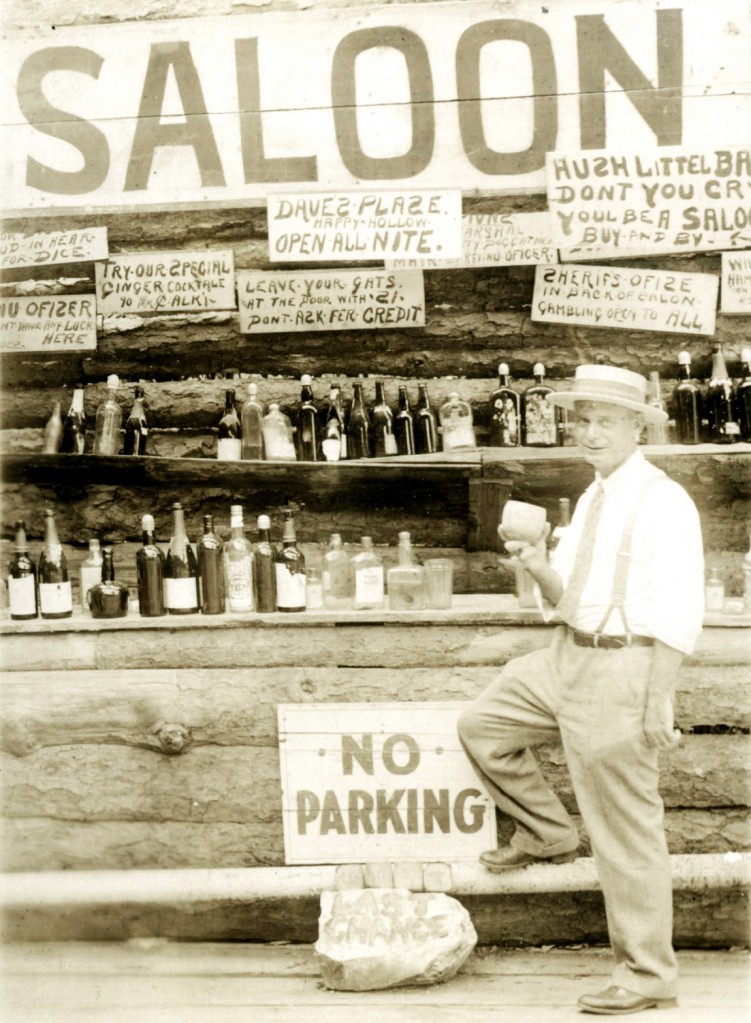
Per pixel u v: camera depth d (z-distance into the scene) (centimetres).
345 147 344
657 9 333
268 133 344
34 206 353
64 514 383
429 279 377
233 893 335
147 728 343
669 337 371
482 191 345
